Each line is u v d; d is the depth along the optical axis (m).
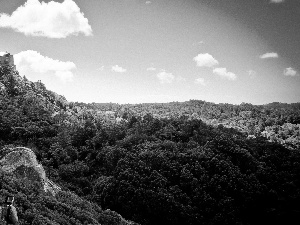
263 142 101.31
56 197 48.41
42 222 30.48
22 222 29.45
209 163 78.62
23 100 114.12
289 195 77.00
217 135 98.31
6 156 48.75
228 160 80.62
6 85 119.94
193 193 71.00
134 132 104.38
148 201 66.19
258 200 74.06
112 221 49.75
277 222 75.38
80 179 76.94
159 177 71.56
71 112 151.00
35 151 86.38
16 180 40.41
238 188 73.31
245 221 71.44
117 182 70.44
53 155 85.94
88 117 146.25
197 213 65.81
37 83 156.38
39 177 48.62
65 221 36.00
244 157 83.25
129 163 76.75
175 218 64.56
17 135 91.62
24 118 100.44
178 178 75.00
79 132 100.00
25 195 36.19
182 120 118.69
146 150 83.31
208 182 73.38
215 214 67.38
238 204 72.25
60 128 101.12
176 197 68.38
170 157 81.31
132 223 59.84
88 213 45.38
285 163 87.25
